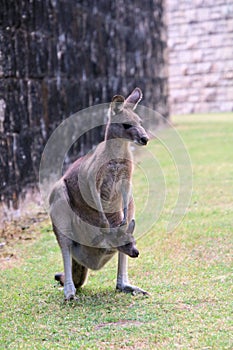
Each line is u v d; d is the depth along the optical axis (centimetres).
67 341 777
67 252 922
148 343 754
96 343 762
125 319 839
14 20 1548
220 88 4694
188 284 980
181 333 779
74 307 895
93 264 925
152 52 3481
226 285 964
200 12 4647
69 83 1958
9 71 1507
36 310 895
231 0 4594
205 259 1118
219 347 730
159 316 844
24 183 1560
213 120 3925
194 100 4741
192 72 4719
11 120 1509
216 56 4672
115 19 2658
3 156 1452
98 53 2353
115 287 980
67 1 1973
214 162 2234
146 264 1102
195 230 1314
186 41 4703
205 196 1655
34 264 1147
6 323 851
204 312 849
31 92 1642
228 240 1231
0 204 1423
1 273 1095
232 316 830
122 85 2773
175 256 1146
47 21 1783
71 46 2002
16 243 1302
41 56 1723
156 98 3559
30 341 785
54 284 1020
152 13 3497
